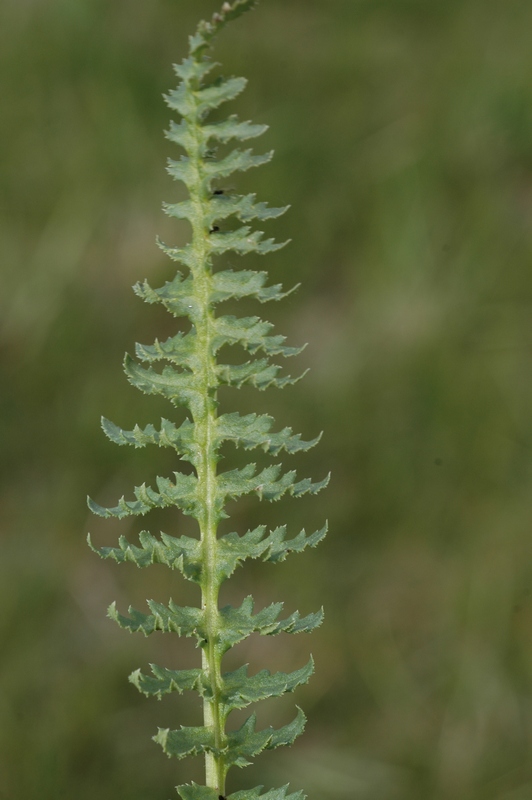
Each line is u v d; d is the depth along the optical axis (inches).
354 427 221.6
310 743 192.1
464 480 219.9
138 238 233.1
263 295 34.5
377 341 229.3
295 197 233.3
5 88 239.9
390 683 199.8
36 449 219.0
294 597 206.7
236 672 36.3
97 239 233.1
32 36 241.4
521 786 188.2
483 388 224.7
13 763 184.5
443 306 230.2
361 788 187.0
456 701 198.4
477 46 245.4
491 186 238.7
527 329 228.5
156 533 210.2
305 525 214.2
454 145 240.4
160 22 242.4
